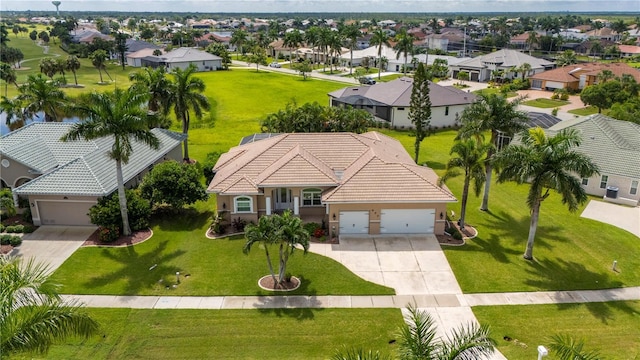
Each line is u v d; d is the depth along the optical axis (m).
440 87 69.62
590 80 94.69
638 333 22.52
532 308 24.52
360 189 32.28
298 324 23.03
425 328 15.92
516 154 27.27
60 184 33.03
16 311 14.10
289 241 24.28
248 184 33.62
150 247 30.88
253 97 87.25
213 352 21.03
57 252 29.97
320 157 36.62
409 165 36.03
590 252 30.72
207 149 54.28
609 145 41.84
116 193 33.59
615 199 39.78
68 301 24.58
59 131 40.44
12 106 53.69
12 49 116.19
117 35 137.12
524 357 20.78
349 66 135.12
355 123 50.38
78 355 20.66
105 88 97.38
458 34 187.12
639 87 70.31
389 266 28.66
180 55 128.38
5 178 35.59
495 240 32.28
